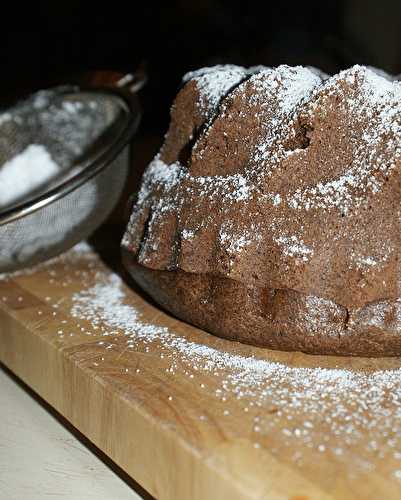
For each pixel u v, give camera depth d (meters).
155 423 0.32
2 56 0.79
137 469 0.33
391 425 0.32
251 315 0.36
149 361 0.36
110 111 0.52
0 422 0.40
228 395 0.34
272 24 0.76
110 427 0.34
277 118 0.37
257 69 0.42
